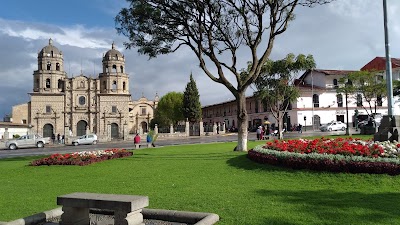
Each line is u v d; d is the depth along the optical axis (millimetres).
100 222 7656
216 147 25125
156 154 21500
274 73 32312
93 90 80812
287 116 61062
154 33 21469
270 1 19469
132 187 11328
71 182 12984
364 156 11828
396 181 10086
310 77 65688
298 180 11266
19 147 46344
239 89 20781
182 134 62469
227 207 8164
